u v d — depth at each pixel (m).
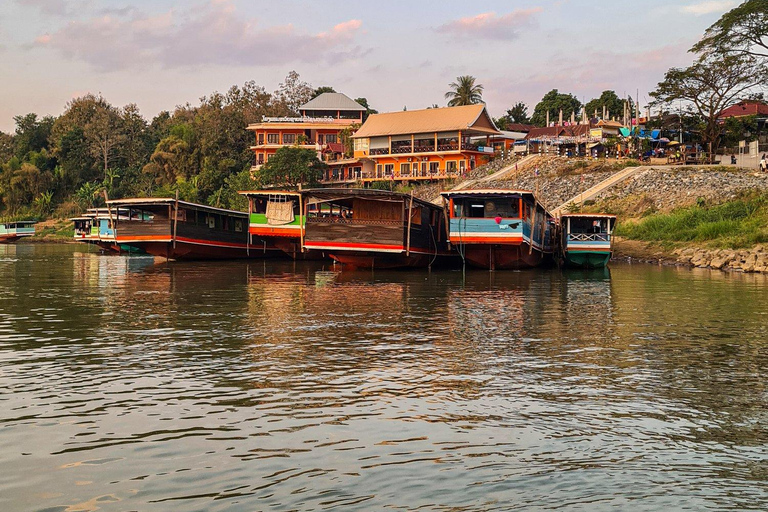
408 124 86.19
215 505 7.64
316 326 18.69
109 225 55.50
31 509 7.55
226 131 104.75
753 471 8.55
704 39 67.81
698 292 27.31
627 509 7.55
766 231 42.28
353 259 37.84
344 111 103.69
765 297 25.50
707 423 10.31
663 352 15.36
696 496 7.86
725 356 14.96
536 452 9.12
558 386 12.38
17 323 19.09
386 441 9.50
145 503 7.70
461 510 7.51
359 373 13.24
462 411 10.85
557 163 71.56
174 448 9.24
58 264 45.50
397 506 7.60
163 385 12.33
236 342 16.30
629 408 11.05
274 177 81.31
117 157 119.12
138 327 18.44
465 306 22.95
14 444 9.40
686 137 76.56
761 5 62.44
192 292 27.16
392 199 35.91
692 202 52.31
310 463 8.73
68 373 13.19
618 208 56.03
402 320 19.84
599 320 19.97
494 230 35.69
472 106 84.94
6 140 137.50
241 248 49.25
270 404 11.19
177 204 43.44
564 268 40.69
